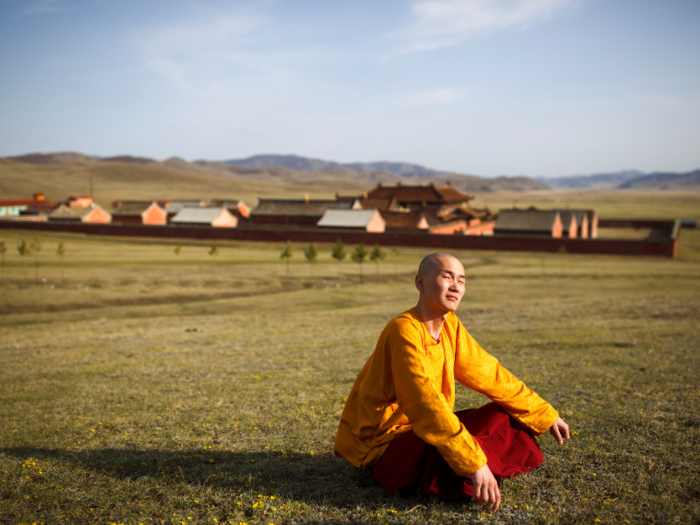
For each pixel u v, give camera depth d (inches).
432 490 129.0
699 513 123.2
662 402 248.2
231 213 4338.1
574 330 601.0
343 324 790.5
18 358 514.6
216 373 399.9
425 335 131.6
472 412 143.5
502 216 3257.9
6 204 5206.7
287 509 134.2
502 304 1034.7
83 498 146.2
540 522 121.5
